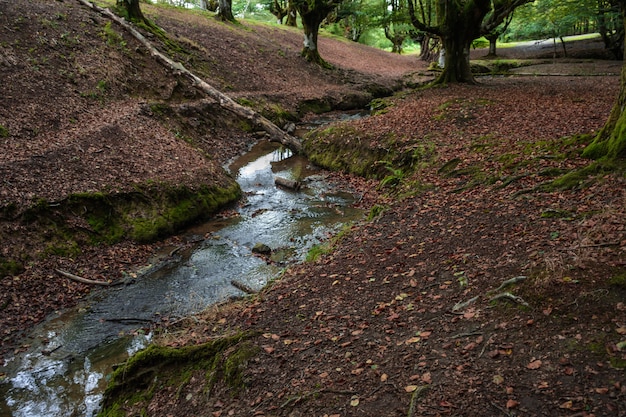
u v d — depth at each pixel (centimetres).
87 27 1955
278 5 4503
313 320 608
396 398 429
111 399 561
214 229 1155
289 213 1248
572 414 357
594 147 857
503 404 386
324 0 3100
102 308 815
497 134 1297
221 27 3078
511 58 4178
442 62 4003
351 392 452
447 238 759
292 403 457
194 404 503
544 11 3500
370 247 820
